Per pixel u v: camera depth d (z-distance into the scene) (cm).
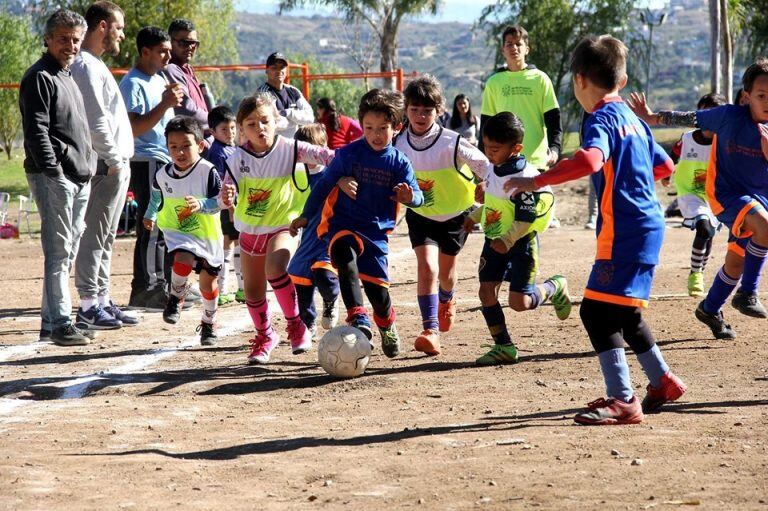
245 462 525
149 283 1139
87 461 530
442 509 429
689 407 612
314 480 487
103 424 621
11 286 1419
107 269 1016
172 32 1206
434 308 820
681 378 703
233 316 1078
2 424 628
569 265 1441
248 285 820
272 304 1134
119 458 537
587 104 588
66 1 4256
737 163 775
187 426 616
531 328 931
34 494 468
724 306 1025
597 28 4291
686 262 1434
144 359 842
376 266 764
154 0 4297
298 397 693
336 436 575
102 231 984
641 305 572
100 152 970
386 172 747
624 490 444
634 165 564
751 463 482
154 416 644
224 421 628
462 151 791
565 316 798
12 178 4416
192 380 756
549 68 4350
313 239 804
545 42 4334
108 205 984
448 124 2275
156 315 1102
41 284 1443
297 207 826
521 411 620
